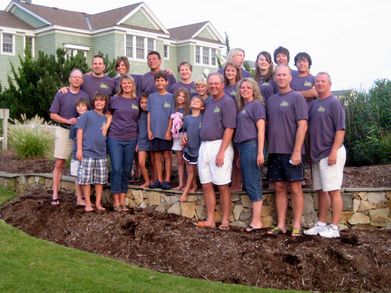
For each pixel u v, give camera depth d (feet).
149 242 18.72
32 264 16.70
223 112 19.43
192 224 20.22
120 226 19.95
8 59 89.71
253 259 16.88
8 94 54.75
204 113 20.06
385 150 28.02
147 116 22.91
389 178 24.35
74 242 20.01
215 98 19.86
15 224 22.80
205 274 16.66
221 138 19.69
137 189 23.32
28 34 92.22
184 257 17.57
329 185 18.57
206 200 20.26
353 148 29.27
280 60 22.38
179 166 22.74
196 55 109.29
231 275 16.47
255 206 19.63
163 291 14.69
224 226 19.95
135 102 22.75
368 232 20.40
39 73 53.47
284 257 16.74
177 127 22.09
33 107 52.44
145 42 98.63
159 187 23.11
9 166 34.22
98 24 96.58
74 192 26.32
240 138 19.31
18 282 15.07
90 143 21.99
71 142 23.88
